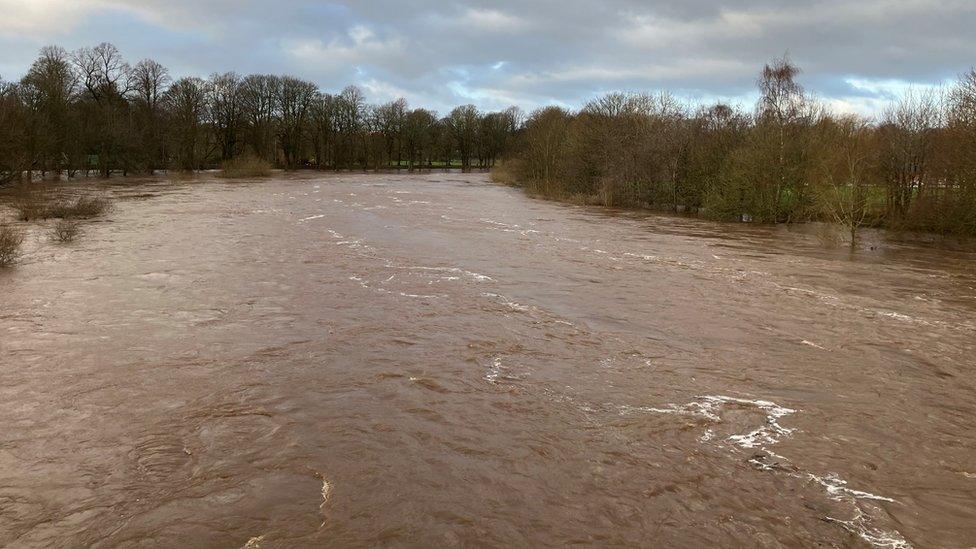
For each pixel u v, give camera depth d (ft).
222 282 47.96
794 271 61.87
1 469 20.18
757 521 17.88
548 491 19.31
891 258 73.20
